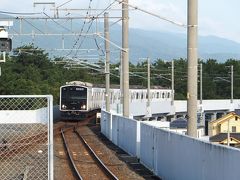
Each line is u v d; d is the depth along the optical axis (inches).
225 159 457.7
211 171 496.4
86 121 2097.7
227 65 4778.5
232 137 1728.6
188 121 642.2
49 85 2755.9
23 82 2433.6
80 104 2044.8
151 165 792.9
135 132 954.7
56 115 2197.3
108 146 1218.6
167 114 3031.5
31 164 753.0
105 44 1651.1
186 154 588.1
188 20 639.8
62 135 1413.6
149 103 2429.9
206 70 4744.1
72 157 980.6
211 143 499.5
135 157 947.3
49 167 470.0
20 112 495.2
